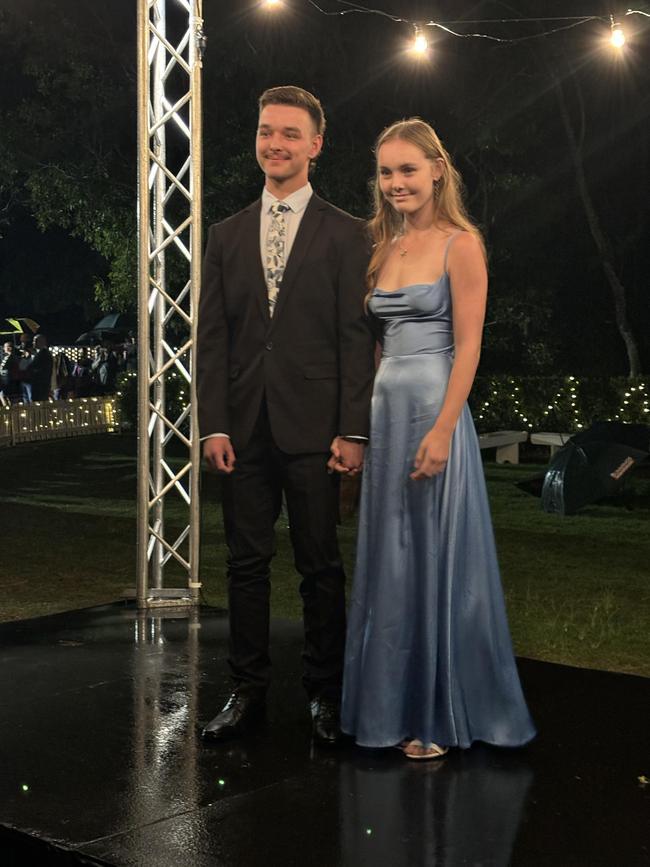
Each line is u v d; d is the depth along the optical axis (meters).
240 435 3.94
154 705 4.32
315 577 3.95
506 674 3.77
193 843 3.09
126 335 36.44
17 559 8.82
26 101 21.73
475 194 20.67
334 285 3.83
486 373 22.91
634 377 17.61
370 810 3.30
